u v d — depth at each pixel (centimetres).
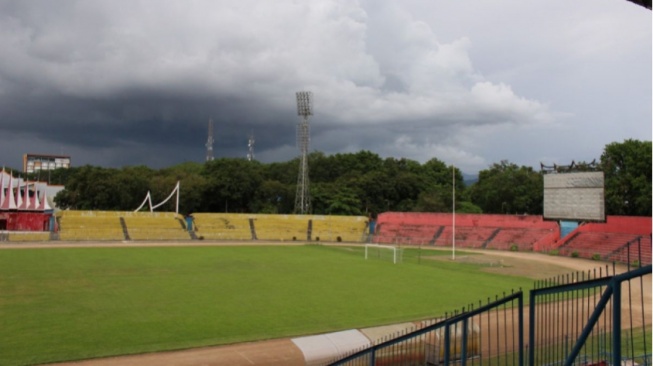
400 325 3058
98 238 8500
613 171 8844
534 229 8688
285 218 10250
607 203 8512
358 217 10344
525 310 3388
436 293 4212
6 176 11706
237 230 9656
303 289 4269
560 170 7506
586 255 7100
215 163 12762
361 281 4766
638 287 4300
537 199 11200
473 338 2333
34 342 2616
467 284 4709
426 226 9731
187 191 11475
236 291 4094
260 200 12300
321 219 10319
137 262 5741
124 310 3341
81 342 2636
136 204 11250
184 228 9475
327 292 4156
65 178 17462
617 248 6875
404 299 3934
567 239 7850
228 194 11775
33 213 8944
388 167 14962
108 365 2323
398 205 13112
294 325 3078
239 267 5541
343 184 12588
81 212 9075
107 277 4609
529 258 7106
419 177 13938
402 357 2250
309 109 10788
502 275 5356
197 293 3969
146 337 2756
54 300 3581
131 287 4147
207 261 6012
